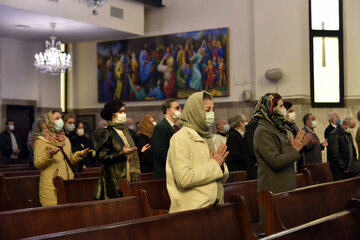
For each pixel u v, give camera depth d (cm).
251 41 1627
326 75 1611
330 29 1612
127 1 1658
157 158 629
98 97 1844
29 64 1819
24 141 1822
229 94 1647
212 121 424
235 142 820
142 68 1770
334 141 958
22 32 1644
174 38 1720
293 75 1559
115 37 1747
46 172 660
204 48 1677
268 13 1589
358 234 388
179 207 409
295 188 518
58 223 410
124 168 595
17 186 779
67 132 900
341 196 596
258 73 1599
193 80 1692
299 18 1559
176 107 638
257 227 588
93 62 1884
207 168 402
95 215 437
